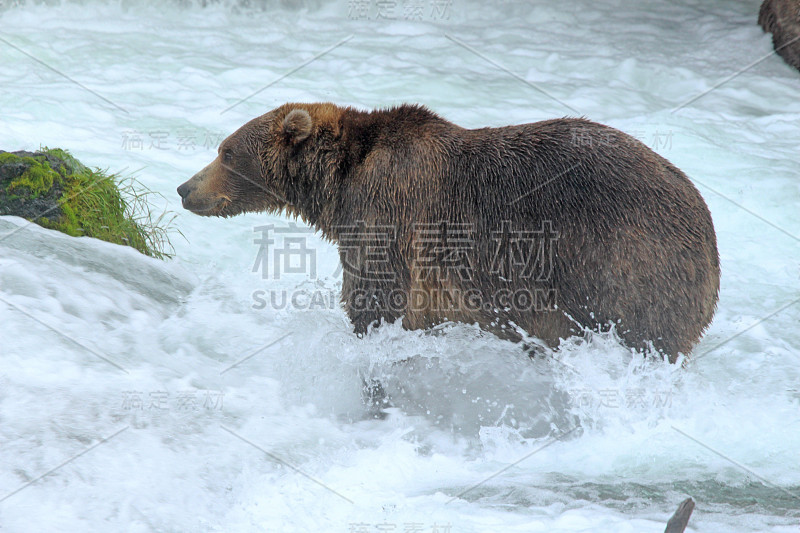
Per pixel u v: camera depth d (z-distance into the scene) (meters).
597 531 8.34
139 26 32.50
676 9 37.19
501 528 8.38
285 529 8.23
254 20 34.78
